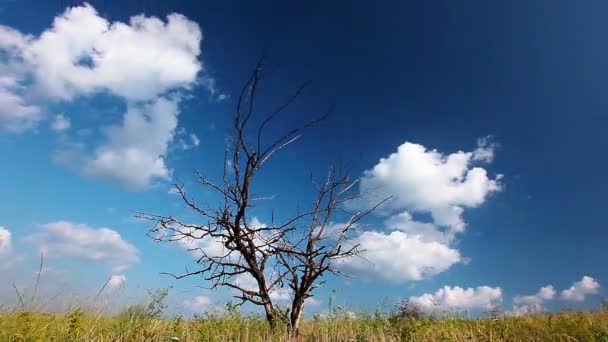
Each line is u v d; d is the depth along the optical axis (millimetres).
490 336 10219
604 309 12445
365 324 11469
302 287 12031
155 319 9867
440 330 10828
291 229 12203
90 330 8219
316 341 10844
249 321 11547
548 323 11195
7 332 7004
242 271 11906
